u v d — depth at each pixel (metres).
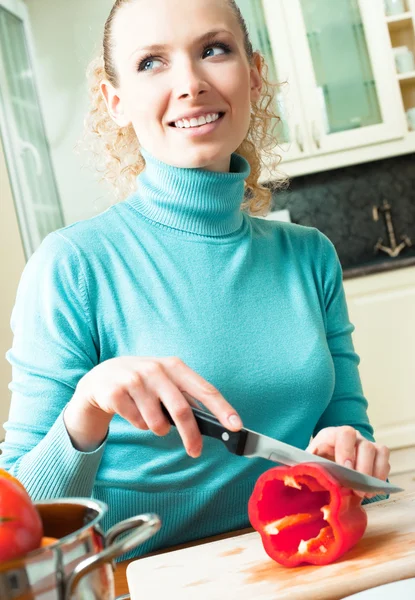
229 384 1.02
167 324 1.02
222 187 1.08
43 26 3.88
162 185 1.08
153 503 1.02
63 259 1.03
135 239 1.08
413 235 4.11
